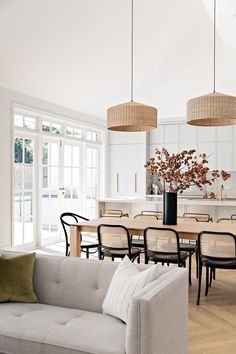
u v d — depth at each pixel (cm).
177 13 616
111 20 555
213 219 617
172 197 436
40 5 462
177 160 426
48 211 706
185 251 449
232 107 330
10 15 456
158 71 804
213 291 419
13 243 592
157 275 246
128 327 193
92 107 812
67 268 279
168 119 901
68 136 773
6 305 261
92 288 268
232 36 718
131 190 913
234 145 848
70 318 240
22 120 633
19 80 582
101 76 696
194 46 757
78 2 488
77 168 810
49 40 532
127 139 918
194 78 860
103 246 420
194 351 271
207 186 892
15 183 615
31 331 220
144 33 626
